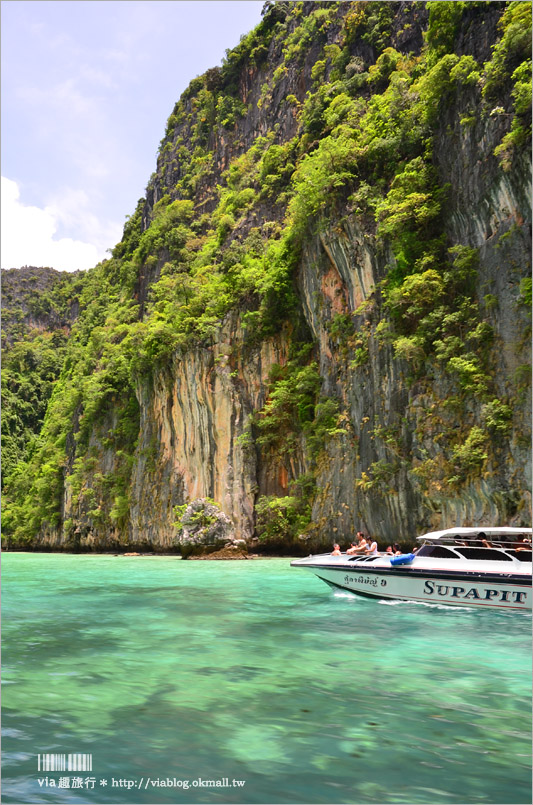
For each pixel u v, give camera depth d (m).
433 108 33.84
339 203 38.41
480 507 27.59
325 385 39.09
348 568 17.28
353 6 54.19
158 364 51.09
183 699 7.75
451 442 29.09
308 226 41.34
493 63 30.09
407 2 47.75
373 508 33.25
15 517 78.31
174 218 73.94
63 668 9.36
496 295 28.77
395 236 33.94
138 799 5.05
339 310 38.88
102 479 59.84
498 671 9.20
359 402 35.34
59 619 14.20
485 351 28.69
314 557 18.84
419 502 30.67
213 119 80.31
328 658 10.04
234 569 29.09
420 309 31.08
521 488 25.97
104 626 13.17
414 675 8.96
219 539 37.84
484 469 27.33
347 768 5.69
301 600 17.20
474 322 29.27
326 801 5.05
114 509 56.16
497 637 11.82
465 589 15.16
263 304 45.22
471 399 28.70
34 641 11.51
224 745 6.22
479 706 7.52
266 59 74.50
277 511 40.53
